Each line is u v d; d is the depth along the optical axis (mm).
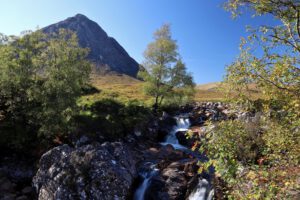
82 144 28188
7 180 21578
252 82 7762
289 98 7723
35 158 25047
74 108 28406
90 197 17266
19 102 28656
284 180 6992
